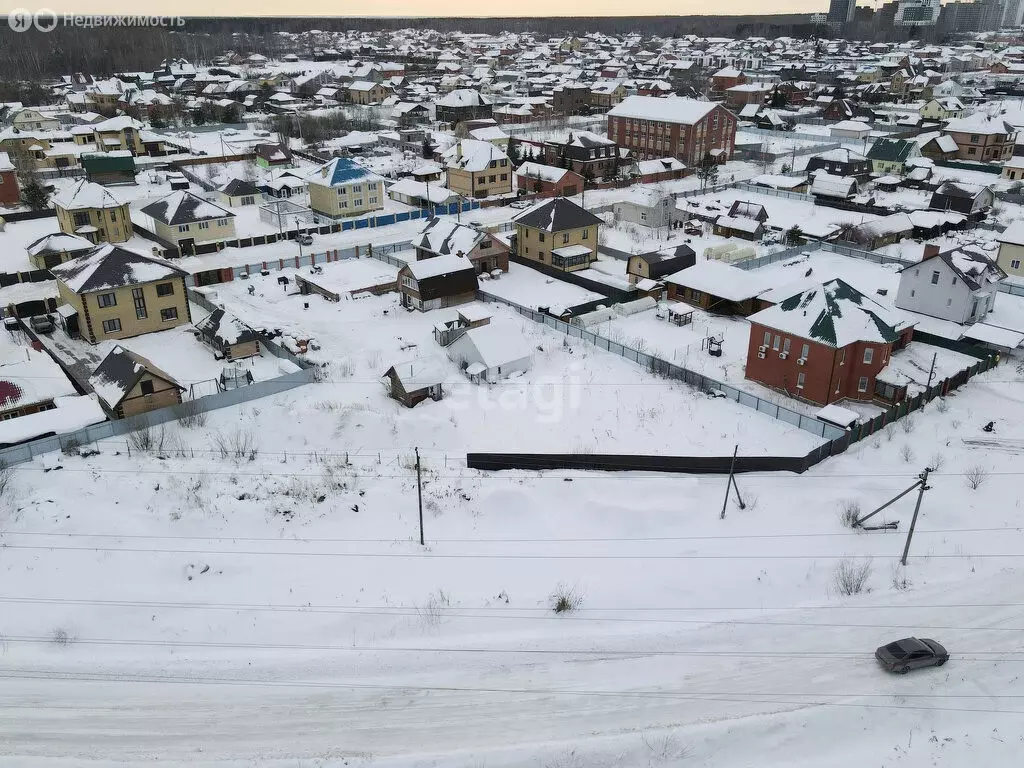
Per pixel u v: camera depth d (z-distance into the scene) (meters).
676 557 33.94
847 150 107.94
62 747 24.03
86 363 52.78
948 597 30.94
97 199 78.00
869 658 27.94
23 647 28.50
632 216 87.62
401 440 43.22
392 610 30.73
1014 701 25.80
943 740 24.38
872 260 74.62
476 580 32.56
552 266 72.31
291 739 24.50
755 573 32.72
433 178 110.50
